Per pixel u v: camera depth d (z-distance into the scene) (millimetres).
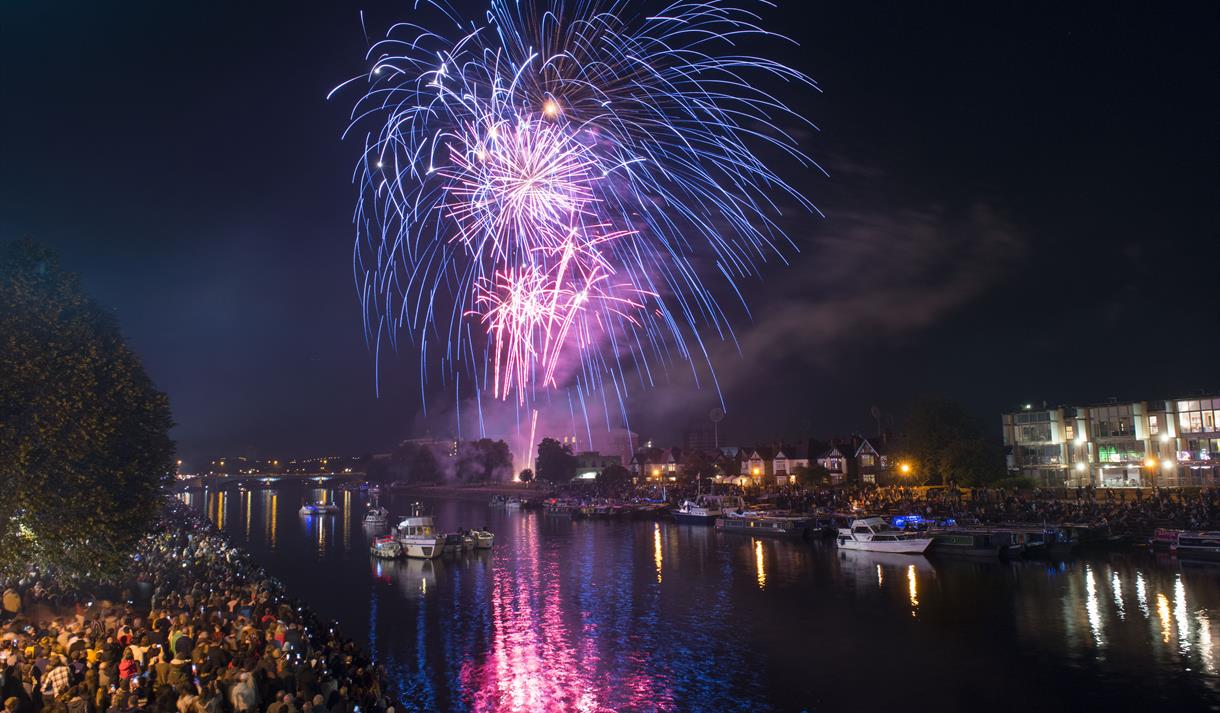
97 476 31766
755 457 163875
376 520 128000
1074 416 114062
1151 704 33531
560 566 74688
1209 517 71125
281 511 180000
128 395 33688
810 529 90125
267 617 34375
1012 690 35562
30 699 21156
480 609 55156
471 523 126125
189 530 89500
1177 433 102625
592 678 38656
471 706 35156
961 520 82688
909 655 41156
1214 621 45312
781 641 44562
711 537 95938
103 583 41656
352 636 47531
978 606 51500
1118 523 74125
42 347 30828
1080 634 43750
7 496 29641
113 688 21812
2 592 34844
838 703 34625
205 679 23172
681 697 35812
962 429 106500
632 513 127688
